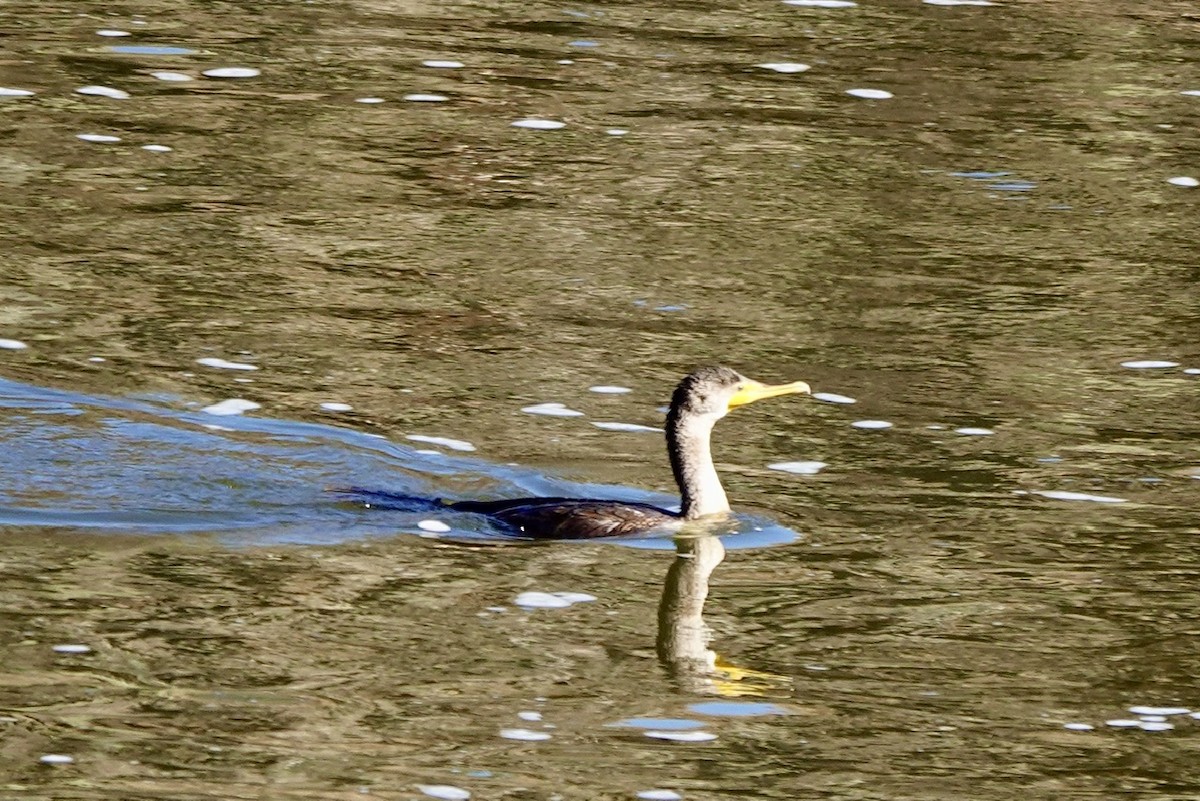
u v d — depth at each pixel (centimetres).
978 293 2066
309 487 1534
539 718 1177
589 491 1575
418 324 1923
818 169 2409
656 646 1281
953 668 1265
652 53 2820
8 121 2417
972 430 1712
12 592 1316
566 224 2216
